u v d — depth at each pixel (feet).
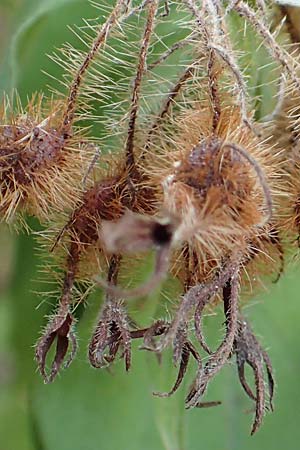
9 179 0.48
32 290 0.53
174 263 0.47
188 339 0.47
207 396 0.56
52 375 0.48
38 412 0.54
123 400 0.54
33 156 0.48
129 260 0.48
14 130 0.48
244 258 0.48
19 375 0.54
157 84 0.49
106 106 0.49
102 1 0.51
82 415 0.54
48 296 0.52
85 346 0.53
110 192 0.48
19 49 0.52
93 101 0.50
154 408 0.52
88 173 0.48
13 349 0.54
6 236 0.53
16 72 0.52
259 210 0.46
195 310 0.47
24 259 0.53
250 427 0.57
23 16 0.54
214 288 0.46
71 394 0.54
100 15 0.52
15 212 0.49
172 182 0.46
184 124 0.47
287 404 0.57
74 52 0.50
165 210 0.45
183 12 0.50
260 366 0.48
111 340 0.48
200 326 0.47
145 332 0.48
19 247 0.53
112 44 0.49
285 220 0.48
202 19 0.47
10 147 0.48
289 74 0.48
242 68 0.49
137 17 0.49
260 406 0.48
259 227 0.47
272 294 0.55
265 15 0.48
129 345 0.47
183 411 0.51
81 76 0.48
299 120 0.48
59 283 0.49
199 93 0.48
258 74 0.49
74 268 0.48
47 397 0.54
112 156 0.49
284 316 0.56
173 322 0.46
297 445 0.57
